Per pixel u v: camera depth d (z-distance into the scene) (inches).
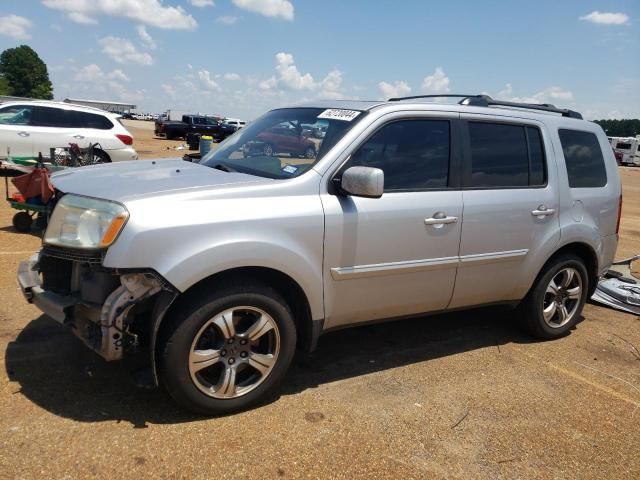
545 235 175.5
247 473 106.8
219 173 141.5
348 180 128.1
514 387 152.8
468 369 162.4
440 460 116.7
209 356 121.3
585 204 187.8
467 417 134.6
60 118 493.0
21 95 4633.4
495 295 171.6
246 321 128.5
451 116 157.1
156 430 117.9
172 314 118.4
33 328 163.2
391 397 141.5
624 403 148.3
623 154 1932.8
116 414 122.6
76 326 120.7
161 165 157.2
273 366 130.6
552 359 174.9
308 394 139.8
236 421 124.4
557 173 179.6
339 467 111.3
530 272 175.0
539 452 122.6
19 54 4598.9
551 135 180.7
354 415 131.1
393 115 146.8
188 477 104.0
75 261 120.7
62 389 131.2
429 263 150.3
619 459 122.5
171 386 118.7
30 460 104.6
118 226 111.5
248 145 160.2
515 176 169.5
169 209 115.6
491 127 165.9
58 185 135.1
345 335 181.6
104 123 510.6
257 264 121.7
